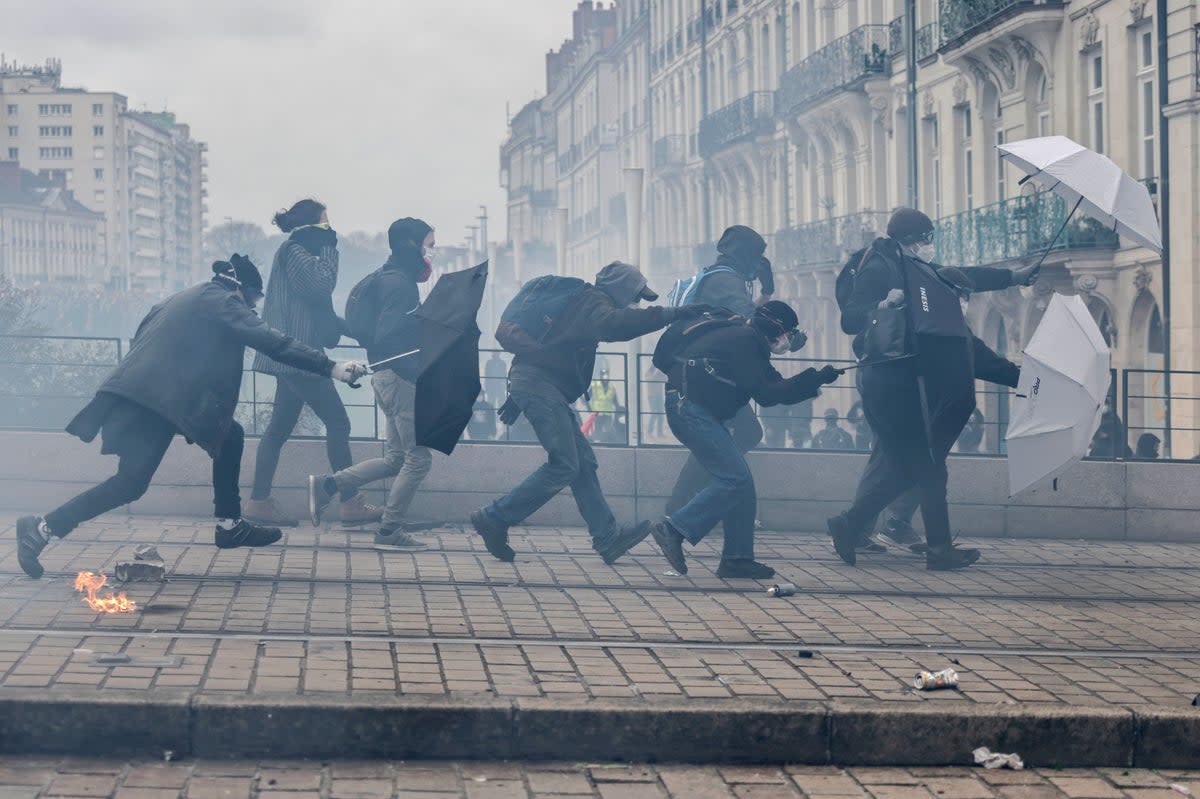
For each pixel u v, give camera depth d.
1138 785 6.39
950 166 34.09
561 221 43.38
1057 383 10.36
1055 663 7.77
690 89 65.31
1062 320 10.48
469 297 9.66
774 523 12.76
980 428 13.80
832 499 12.76
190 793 5.73
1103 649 8.21
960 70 32.88
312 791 5.83
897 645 8.09
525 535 12.00
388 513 10.98
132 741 6.14
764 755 6.49
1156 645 8.40
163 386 8.94
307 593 8.91
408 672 6.93
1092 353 10.37
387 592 9.09
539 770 6.26
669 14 69.31
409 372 11.04
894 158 38.06
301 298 11.61
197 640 7.42
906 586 10.18
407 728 6.30
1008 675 7.42
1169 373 13.20
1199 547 12.71
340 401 11.88
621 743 6.43
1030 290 28.30
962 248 31.94
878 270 10.82
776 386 10.22
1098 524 12.98
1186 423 15.55
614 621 8.46
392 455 11.23
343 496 11.82
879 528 12.16
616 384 12.70
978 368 11.00
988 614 9.20
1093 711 6.67
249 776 5.98
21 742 6.09
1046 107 29.22
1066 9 27.77
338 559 10.34
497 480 12.51
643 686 6.86
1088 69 27.47
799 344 10.34
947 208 34.38
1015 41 29.16
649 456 12.55
